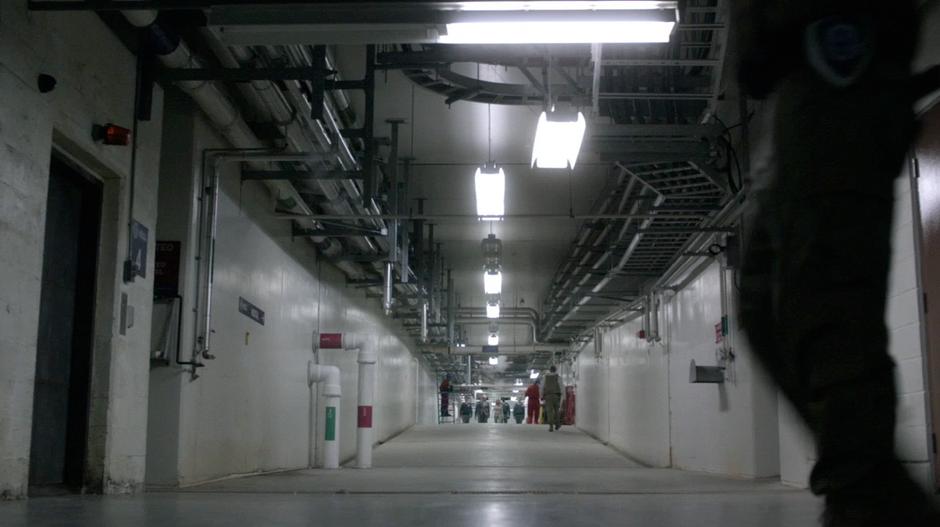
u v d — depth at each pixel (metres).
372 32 4.87
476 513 4.66
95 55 6.00
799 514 4.54
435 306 20.12
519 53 8.12
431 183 14.80
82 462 6.10
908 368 5.65
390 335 21.25
